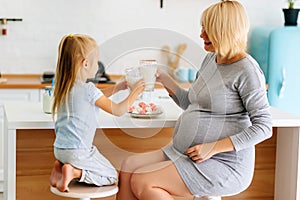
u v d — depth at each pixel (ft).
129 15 16.67
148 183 8.23
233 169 8.52
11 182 8.95
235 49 8.38
